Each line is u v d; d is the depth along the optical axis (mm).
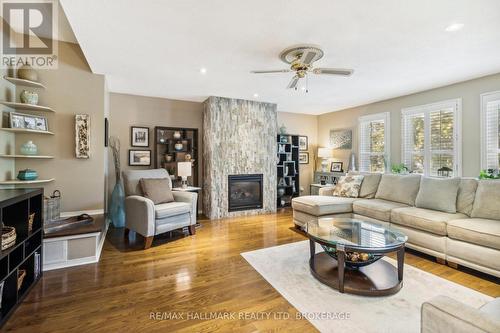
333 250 2447
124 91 4547
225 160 5047
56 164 3361
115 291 2188
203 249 3230
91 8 1985
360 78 3756
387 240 2291
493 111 3611
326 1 1907
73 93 3438
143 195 3748
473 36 2461
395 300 2041
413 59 3037
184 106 5238
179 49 2764
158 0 1892
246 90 4457
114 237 3688
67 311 1894
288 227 4320
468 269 2629
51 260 2611
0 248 1678
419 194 3410
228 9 2012
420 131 4543
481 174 3441
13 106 2967
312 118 6855
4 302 1881
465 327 863
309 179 6844
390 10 2021
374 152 5395
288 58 2918
